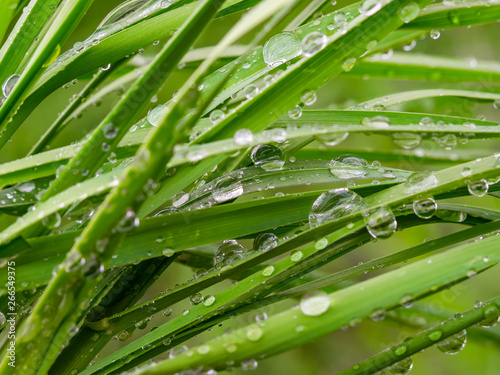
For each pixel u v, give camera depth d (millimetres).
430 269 167
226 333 167
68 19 177
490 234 183
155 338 175
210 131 173
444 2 186
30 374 169
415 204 179
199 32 169
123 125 172
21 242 169
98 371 175
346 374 174
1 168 174
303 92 174
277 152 187
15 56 184
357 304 166
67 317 168
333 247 179
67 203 166
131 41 184
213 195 182
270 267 176
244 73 185
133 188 164
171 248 173
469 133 176
